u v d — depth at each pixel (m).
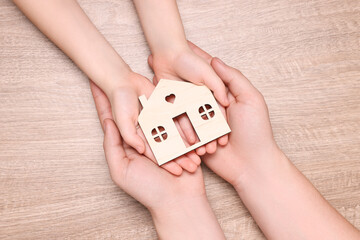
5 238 0.77
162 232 0.71
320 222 0.68
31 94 0.82
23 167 0.80
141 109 0.73
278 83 0.87
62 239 0.78
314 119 0.86
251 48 0.88
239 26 0.89
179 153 0.67
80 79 0.83
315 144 0.85
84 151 0.81
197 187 0.71
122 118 0.67
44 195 0.79
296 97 0.86
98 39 0.75
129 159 0.69
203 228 0.69
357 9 0.91
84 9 0.86
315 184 0.83
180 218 0.69
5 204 0.78
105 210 0.79
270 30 0.89
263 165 0.71
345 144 0.85
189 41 0.83
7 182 0.79
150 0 0.75
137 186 0.67
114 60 0.75
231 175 0.75
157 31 0.75
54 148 0.81
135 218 0.79
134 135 0.65
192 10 0.88
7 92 0.82
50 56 0.84
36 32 0.84
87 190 0.80
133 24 0.87
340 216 0.70
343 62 0.89
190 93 0.69
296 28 0.90
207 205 0.72
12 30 0.84
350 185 0.83
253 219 0.80
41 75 0.83
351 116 0.87
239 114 0.69
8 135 0.81
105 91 0.75
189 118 0.68
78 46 0.73
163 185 0.68
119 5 0.87
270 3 0.90
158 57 0.77
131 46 0.86
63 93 0.83
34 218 0.78
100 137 0.82
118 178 0.67
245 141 0.70
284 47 0.89
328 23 0.91
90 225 0.79
